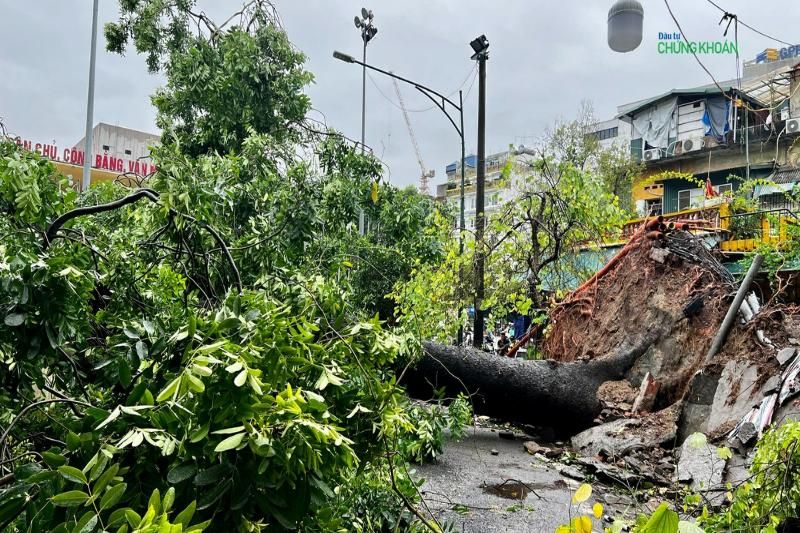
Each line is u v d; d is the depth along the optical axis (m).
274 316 1.74
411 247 8.17
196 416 1.42
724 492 3.67
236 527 1.38
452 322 8.19
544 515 3.95
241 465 1.39
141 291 2.82
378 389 2.04
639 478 4.75
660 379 6.37
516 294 8.64
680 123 21.78
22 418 2.20
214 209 3.50
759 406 4.73
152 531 1.05
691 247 7.36
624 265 7.87
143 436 1.35
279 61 11.44
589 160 23.64
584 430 6.41
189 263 3.32
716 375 5.66
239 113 10.76
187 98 10.97
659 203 22.12
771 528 2.59
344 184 5.89
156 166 2.94
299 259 4.48
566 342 8.23
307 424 1.39
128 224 3.87
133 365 1.84
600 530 3.71
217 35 11.74
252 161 5.42
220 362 1.39
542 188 8.82
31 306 1.77
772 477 2.83
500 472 5.02
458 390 6.07
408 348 3.66
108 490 1.19
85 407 2.05
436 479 4.71
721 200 13.23
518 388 6.22
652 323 6.85
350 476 2.07
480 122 11.05
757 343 5.56
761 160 19.31
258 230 4.05
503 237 8.99
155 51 11.86
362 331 2.24
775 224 10.28
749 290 6.41
